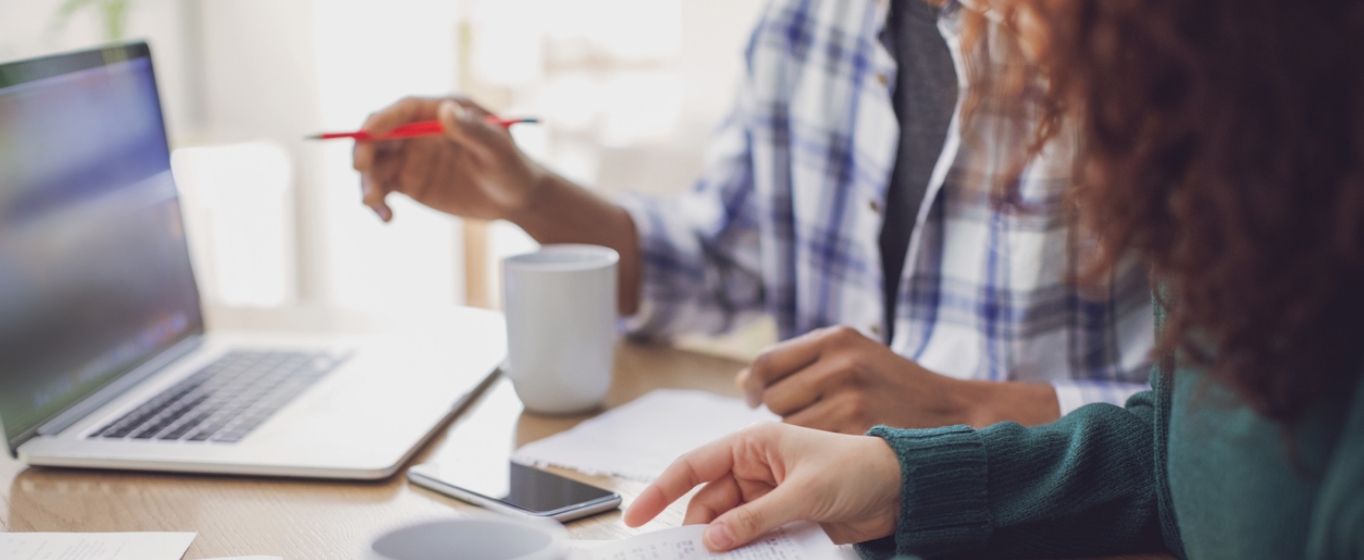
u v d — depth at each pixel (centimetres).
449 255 282
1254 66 35
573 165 261
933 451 57
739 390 90
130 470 67
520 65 258
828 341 80
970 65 69
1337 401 42
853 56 117
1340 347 41
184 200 258
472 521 43
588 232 108
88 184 78
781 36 121
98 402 77
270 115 278
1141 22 37
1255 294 38
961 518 56
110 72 83
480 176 100
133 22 251
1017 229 100
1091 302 99
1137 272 97
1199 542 51
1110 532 58
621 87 254
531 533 43
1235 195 36
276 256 273
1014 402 79
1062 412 79
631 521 57
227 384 83
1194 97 37
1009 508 57
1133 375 98
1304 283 37
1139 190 40
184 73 275
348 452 68
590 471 68
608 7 250
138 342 84
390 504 63
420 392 83
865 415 76
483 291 285
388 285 285
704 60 247
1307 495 44
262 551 56
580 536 58
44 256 72
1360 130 35
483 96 263
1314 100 36
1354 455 40
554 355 79
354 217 280
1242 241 37
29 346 70
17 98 70
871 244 115
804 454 56
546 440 74
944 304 109
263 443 70
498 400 85
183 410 76
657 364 99
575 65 256
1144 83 38
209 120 282
